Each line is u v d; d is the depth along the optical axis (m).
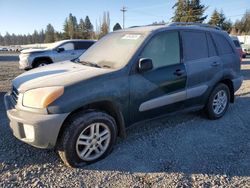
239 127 4.95
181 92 4.42
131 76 3.77
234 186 3.12
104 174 3.32
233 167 3.53
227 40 5.48
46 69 4.09
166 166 3.52
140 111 3.95
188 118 5.31
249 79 10.55
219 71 5.09
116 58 3.98
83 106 3.42
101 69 3.76
